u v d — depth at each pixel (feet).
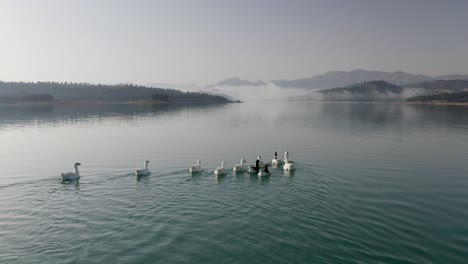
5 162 129.29
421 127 268.21
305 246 55.26
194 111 511.81
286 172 109.40
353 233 60.70
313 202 77.61
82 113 428.56
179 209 72.02
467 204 79.10
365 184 95.71
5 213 70.08
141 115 399.65
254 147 164.04
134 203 76.07
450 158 136.36
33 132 221.66
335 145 170.60
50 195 82.48
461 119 358.84
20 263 49.98
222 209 72.02
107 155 142.31
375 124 297.12
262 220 65.98
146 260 50.78
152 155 142.61
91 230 61.36
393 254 53.21
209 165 124.16
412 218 69.21
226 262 50.11
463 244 57.31
